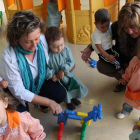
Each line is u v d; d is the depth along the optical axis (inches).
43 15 118.9
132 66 50.3
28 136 43.6
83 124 56.4
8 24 43.3
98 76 80.1
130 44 58.2
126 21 48.4
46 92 57.7
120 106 65.2
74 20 100.0
